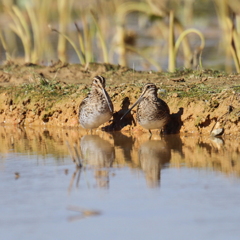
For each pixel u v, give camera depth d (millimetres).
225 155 12820
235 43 20812
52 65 20094
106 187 10773
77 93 16719
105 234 8750
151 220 9203
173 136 14820
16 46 28469
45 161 12688
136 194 10344
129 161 12562
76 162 12305
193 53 23297
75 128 16188
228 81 16812
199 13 34469
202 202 9875
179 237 8602
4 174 11711
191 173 11523
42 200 10117
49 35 31531
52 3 36781
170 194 10305
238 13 22984
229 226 8914
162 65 23641
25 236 8719
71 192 10516
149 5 27781
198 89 16016
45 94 17094
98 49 27391
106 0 33188
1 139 15125
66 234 8766
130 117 15727
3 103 17203
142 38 30469
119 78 18375
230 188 10523
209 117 14727
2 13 35562
